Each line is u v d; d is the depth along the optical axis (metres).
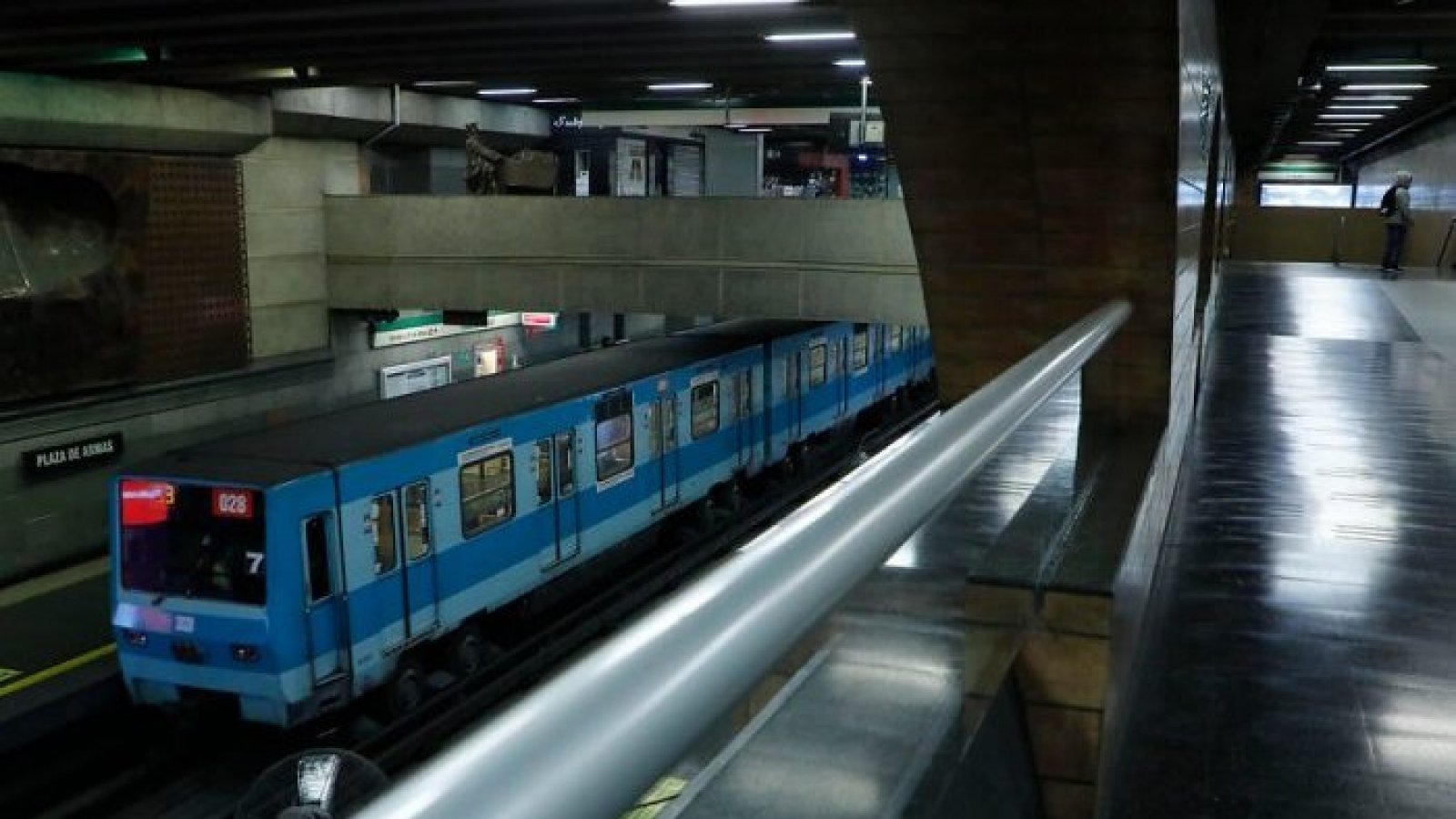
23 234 16.12
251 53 15.39
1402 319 16.62
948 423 1.76
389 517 10.91
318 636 10.23
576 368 15.63
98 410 17.11
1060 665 2.83
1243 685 4.01
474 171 21.47
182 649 10.16
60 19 12.74
